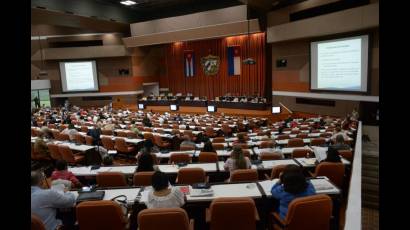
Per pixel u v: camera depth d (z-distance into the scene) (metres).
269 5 17.09
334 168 4.55
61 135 9.64
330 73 15.08
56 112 18.94
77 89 24.83
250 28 17.55
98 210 3.04
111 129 11.38
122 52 23.70
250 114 17.22
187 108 20.80
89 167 5.46
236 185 4.00
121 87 24.84
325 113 15.76
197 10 21.62
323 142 7.96
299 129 11.35
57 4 15.68
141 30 21.75
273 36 17.53
